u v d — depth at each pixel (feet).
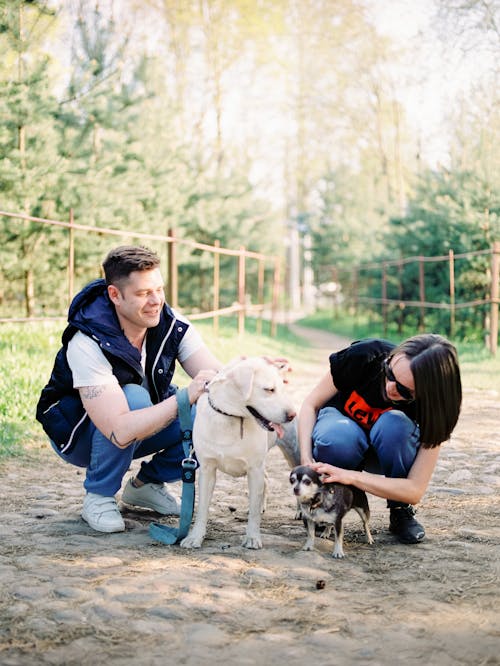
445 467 18.15
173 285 40.70
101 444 12.18
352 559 10.98
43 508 13.99
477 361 43.14
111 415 11.57
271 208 79.77
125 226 46.60
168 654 7.73
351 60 102.53
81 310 12.16
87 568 10.29
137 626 8.39
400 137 109.09
